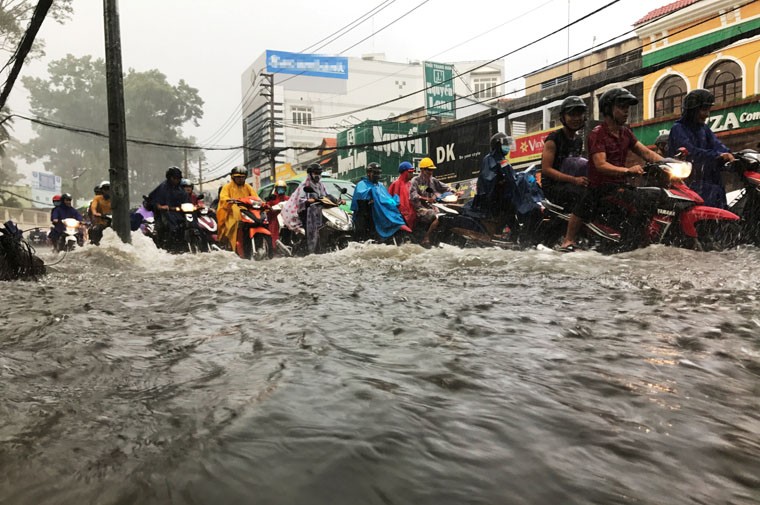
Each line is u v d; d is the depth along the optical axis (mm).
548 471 754
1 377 1302
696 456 812
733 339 1608
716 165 5520
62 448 850
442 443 839
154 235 8875
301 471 744
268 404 1023
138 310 2439
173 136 71875
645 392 1115
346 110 56375
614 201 4918
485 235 6512
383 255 5562
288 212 8156
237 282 3562
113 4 8883
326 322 1939
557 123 20844
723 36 15312
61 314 2354
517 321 1918
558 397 1075
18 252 4602
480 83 42531
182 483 716
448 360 1372
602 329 1771
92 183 68188
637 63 17422
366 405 1014
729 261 3848
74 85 72938
